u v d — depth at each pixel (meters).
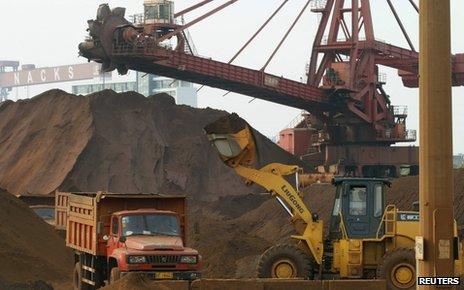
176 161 97.44
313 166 108.25
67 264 36.31
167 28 88.38
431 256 17.00
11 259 32.34
